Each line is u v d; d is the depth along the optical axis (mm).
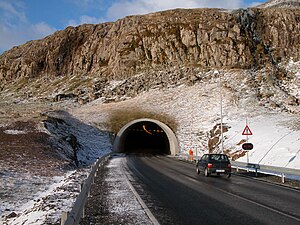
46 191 16484
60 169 24469
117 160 34250
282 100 54906
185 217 8766
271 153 26609
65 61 111375
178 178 18797
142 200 11492
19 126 37656
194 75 67750
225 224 7977
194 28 81125
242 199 11680
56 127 41219
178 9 96812
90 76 91750
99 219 8664
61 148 32500
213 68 71562
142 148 70500
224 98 55188
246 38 79000
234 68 70125
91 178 14195
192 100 57688
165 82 69312
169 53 78625
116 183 16250
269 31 85688
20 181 18281
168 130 47906
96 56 100125
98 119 53250
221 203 10875
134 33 88062
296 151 24766
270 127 35469
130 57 81750
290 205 10500
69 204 11203
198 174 21609
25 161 24578
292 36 83875
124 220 8523
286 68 73500
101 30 109562
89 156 38719
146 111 55312
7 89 107062
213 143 39188
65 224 5293
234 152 31719
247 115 45531
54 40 119062
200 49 77125
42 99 78812
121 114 55000
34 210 10578
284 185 15914
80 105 67500
